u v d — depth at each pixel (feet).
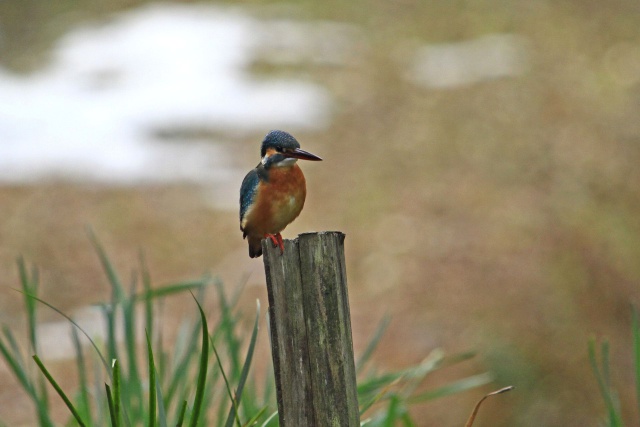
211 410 22.30
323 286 12.37
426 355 39.17
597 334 35.12
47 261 49.93
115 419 12.44
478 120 69.62
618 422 16.19
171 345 38.68
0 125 69.26
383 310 45.03
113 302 16.28
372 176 61.52
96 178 61.36
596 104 69.77
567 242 39.65
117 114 71.36
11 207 56.34
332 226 54.95
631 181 47.42
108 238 53.26
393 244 52.13
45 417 15.83
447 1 95.30
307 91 75.51
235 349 16.48
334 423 12.41
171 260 50.83
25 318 43.21
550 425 32.01
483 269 45.42
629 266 37.24
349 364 12.48
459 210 55.21
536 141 64.13
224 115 70.79
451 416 33.76
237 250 52.08
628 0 93.15
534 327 35.65
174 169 62.80
